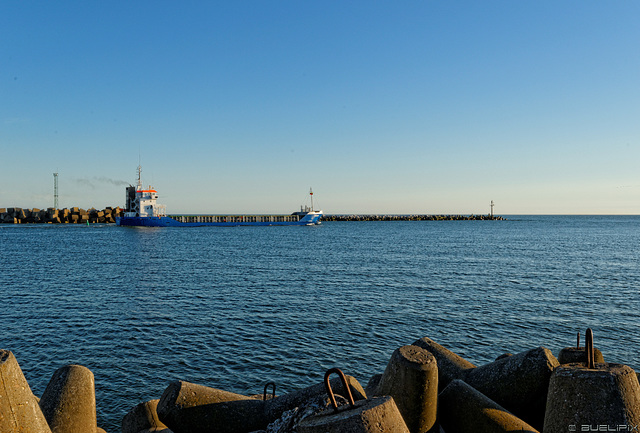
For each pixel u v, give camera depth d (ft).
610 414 15.19
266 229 492.95
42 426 14.15
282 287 110.73
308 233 409.90
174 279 124.67
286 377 53.31
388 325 74.69
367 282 118.01
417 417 19.49
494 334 70.38
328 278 125.29
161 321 77.51
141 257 187.52
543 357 22.20
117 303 92.32
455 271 139.85
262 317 80.07
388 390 20.24
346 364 57.41
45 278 126.62
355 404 14.33
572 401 15.85
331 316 80.59
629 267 152.15
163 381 52.16
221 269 146.30
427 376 19.49
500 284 115.03
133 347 63.72
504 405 22.58
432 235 376.07
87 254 201.36
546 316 81.00
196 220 506.89
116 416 44.42
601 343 65.67
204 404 21.33
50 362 58.08
